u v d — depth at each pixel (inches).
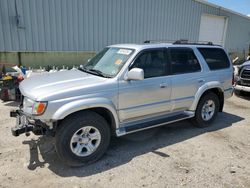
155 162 141.6
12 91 232.4
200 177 128.0
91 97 130.3
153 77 158.1
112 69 149.7
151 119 167.9
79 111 130.8
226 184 122.6
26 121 132.3
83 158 133.6
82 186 117.1
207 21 617.9
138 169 133.7
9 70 332.8
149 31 486.3
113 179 123.7
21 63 353.4
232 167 139.0
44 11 353.1
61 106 121.6
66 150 127.0
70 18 378.9
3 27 327.9
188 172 132.3
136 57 150.4
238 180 126.6
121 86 141.3
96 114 134.2
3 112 216.2
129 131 150.1
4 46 333.7
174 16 524.1
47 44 367.9
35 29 352.5
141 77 135.2
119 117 145.8
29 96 126.6
